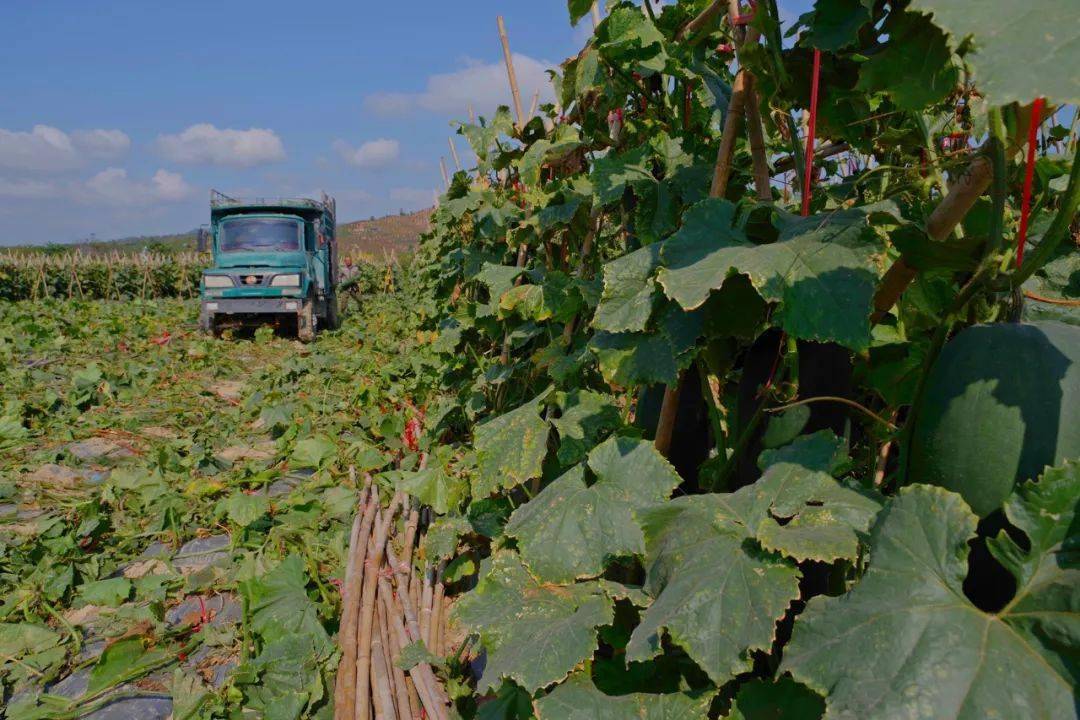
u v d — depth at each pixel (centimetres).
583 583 232
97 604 412
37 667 357
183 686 325
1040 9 95
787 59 201
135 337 1534
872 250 149
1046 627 118
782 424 185
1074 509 123
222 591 431
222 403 955
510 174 511
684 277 164
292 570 391
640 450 230
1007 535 127
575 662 192
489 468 304
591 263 362
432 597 384
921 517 133
